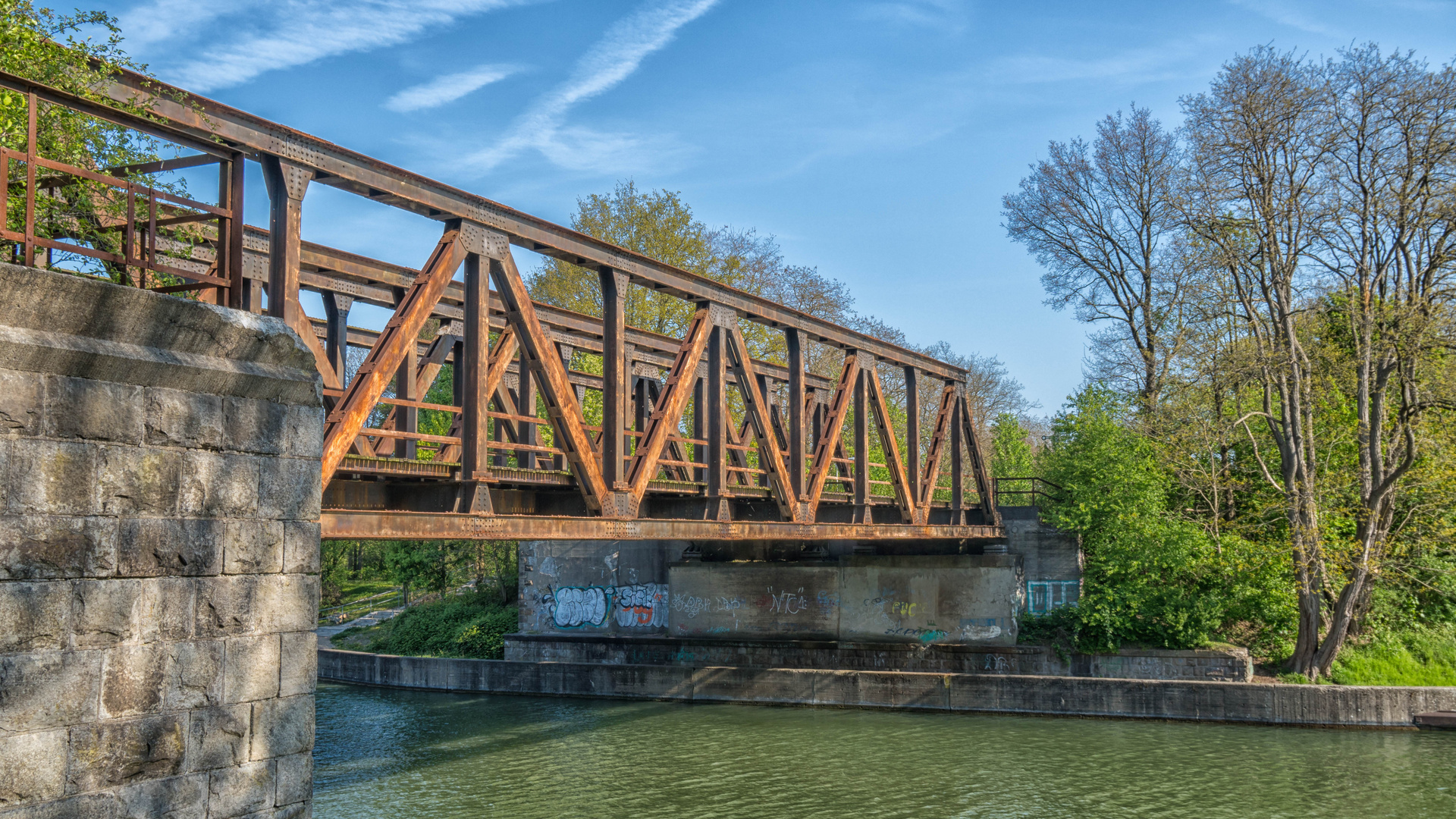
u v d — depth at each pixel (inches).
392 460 536.4
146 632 286.2
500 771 989.2
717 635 1476.4
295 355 333.4
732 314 842.2
